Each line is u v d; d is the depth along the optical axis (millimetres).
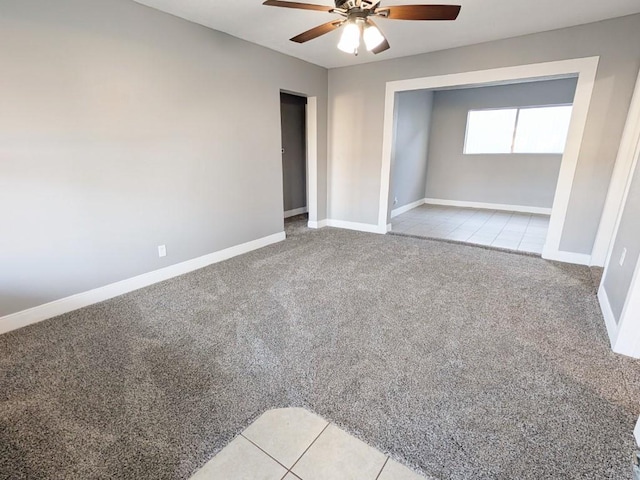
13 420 1499
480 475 1254
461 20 2967
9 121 2076
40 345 2078
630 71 2973
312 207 5137
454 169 6980
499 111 6391
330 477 1263
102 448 1363
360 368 1873
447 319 2408
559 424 1482
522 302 2670
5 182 2113
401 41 3529
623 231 2400
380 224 4863
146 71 2715
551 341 2125
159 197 2990
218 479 1254
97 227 2604
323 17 2871
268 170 4090
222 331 2250
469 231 4918
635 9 2766
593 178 3311
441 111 6863
